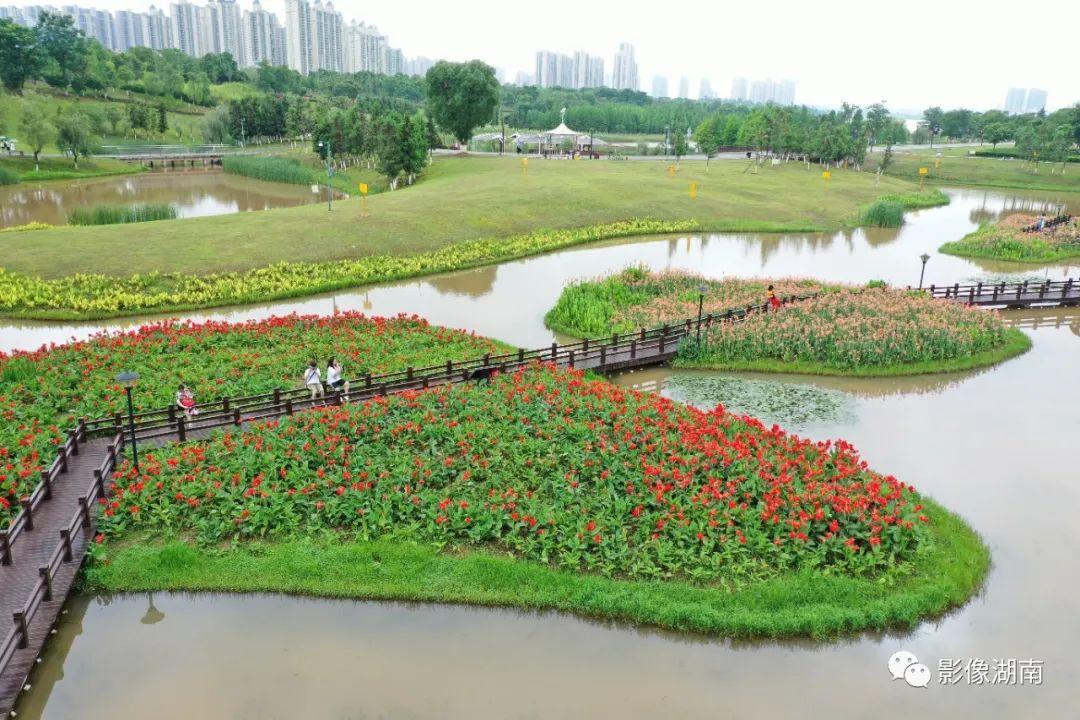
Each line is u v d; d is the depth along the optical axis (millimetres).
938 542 16500
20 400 21906
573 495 17359
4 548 14492
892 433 22734
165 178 97500
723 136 134125
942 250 54531
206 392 22922
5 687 11930
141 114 119625
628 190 70312
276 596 14883
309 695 12422
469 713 12070
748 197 73938
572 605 14523
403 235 49281
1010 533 17297
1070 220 63906
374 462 18719
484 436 20094
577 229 57031
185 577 15016
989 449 21688
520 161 92812
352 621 14234
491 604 14688
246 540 16250
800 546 15609
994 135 139750
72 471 18281
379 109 102438
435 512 16766
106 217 57406
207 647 13523
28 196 75625
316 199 78375
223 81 183500
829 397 25734
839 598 14523
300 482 17750
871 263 50031
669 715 12102
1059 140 110625
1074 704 12430
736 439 20062
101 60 153125
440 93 101000
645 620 14203
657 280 38688
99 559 15156
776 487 17172
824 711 12258
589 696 12492
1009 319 36719
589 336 31609
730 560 15398
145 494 17016
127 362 25172
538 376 24297
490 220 55250
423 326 30219
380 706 12203
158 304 35750
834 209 72625
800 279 40062
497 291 40375
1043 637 14008
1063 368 29266
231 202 75188
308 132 128250
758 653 13602
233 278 38906
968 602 14922
